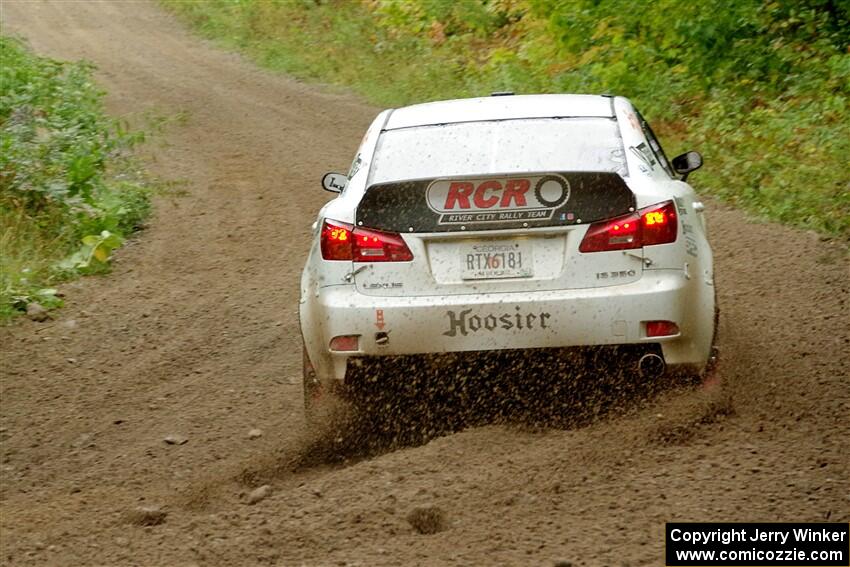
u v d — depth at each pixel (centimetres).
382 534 1562
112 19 11800
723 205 4050
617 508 1595
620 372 1897
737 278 3077
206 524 1656
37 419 2341
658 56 5841
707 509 1563
